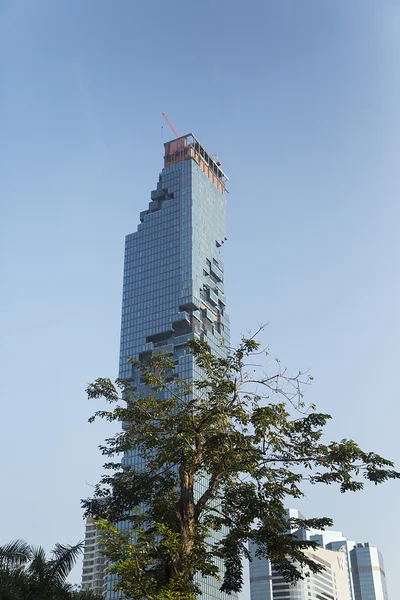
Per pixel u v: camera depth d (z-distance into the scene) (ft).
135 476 121.90
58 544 131.13
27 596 118.93
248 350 121.39
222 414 115.96
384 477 111.55
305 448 114.83
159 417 123.24
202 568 112.16
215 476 115.03
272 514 114.83
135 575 99.14
